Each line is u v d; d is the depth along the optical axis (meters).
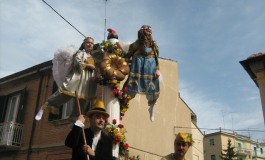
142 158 14.85
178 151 5.23
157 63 6.75
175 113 18.58
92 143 4.59
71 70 6.01
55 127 14.02
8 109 16.48
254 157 57.34
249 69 10.91
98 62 6.48
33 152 14.29
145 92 6.52
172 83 18.91
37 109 15.12
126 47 6.75
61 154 13.32
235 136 52.56
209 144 50.53
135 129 14.85
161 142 16.59
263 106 10.14
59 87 5.84
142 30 6.58
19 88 16.39
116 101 6.20
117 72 6.21
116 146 5.77
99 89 12.23
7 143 14.48
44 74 15.77
